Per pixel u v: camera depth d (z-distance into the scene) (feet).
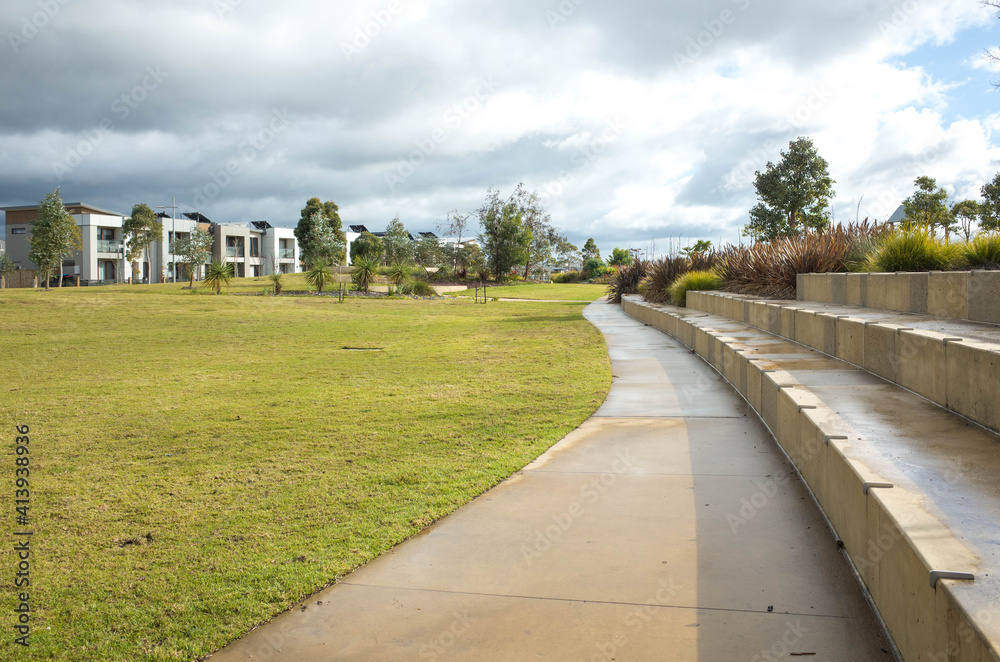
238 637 10.02
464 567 12.02
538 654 9.14
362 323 69.51
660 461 18.16
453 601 10.80
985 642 5.93
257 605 10.91
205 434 23.07
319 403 28.35
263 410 27.07
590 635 9.57
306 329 63.10
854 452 12.23
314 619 10.41
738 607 10.20
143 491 16.99
